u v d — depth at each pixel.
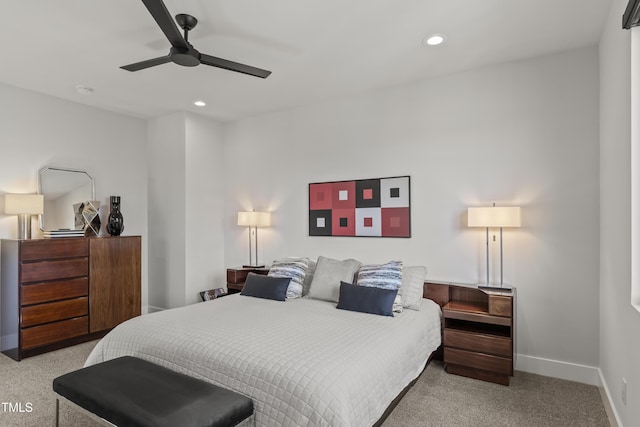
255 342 2.18
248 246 4.90
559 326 3.02
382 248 3.87
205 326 2.50
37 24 2.56
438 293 3.40
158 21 2.04
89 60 3.16
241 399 1.75
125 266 4.25
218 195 5.05
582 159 2.95
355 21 2.57
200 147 4.81
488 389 2.79
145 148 4.99
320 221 4.30
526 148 3.16
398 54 3.08
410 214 3.71
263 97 4.14
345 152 4.13
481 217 3.06
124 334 2.50
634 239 1.90
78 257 3.84
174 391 1.81
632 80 1.90
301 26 2.63
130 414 1.63
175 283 4.69
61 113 4.15
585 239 2.93
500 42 2.88
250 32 2.71
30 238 3.82
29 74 3.46
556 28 2.67
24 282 3.42
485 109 3.34
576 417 2.40
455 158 3.48
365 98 3.99
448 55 3.11
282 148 4.62
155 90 3.90
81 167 4.32
